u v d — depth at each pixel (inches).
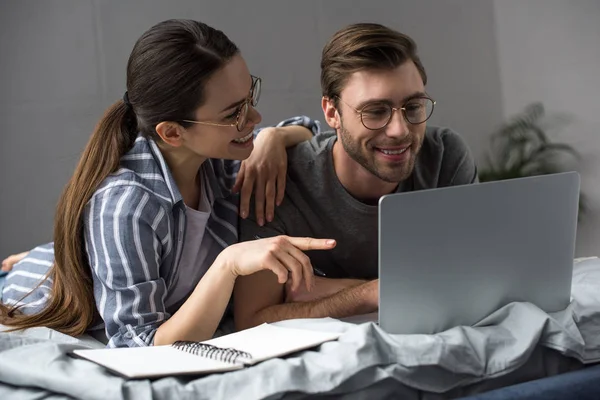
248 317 63.7
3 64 118.8
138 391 43.6
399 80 60.4
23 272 73.2
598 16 137.5
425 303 50.2
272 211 66.6
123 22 125.4
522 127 151.1
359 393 45.7
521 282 53.6
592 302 54.7
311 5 141.3
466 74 157.1
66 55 122.0
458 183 72.1
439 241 49.4
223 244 66.1
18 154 120.3
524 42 152.3
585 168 141.9
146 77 60.0
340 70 62.3
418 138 61.9
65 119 122.4
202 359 47.6
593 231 141.5
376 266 70.4
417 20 151.3
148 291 58.7
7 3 118.6
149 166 62.1
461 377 47.8
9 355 48.4
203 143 60.8
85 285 63.1
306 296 64.5
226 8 133.5
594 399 48.6
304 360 46.2
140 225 58.9
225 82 59.3
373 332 47.6
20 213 121.0
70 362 47.8
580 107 142.2
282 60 138.9
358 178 66.1
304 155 68.2
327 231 68.7
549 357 51.1
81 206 61.2
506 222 51.7
